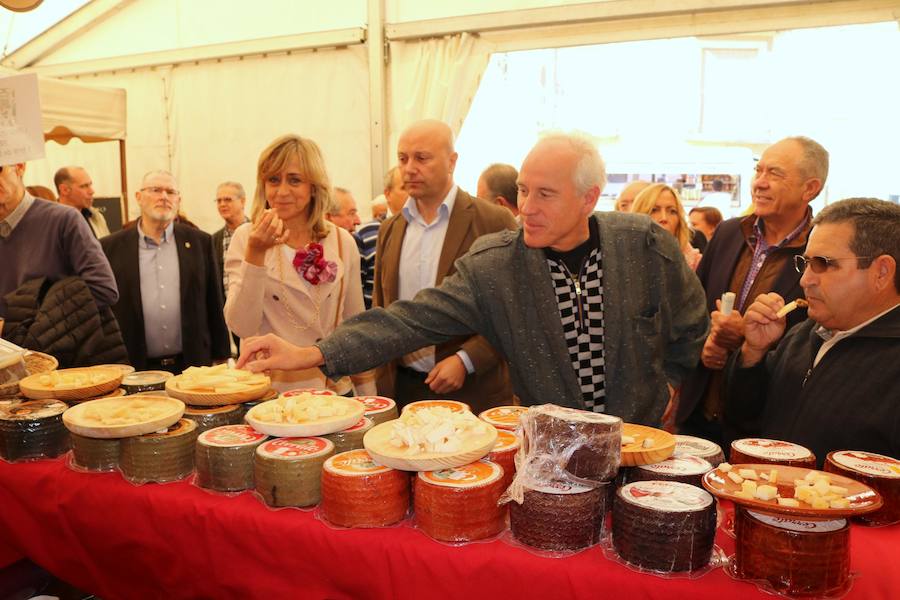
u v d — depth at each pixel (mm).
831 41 5750
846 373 1506
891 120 5688
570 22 4262
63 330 2148
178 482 1436
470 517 1144
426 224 2516
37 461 1575
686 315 1777
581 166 1532
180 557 1355
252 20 5258
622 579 1045
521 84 5590
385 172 4898
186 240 3369
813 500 1010
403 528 1210
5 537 1597
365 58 4887
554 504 1105
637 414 1649
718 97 5953
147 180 3246
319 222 2285
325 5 4996
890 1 3715
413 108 4676
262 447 1351
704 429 2340
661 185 3209
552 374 1660
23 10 2658
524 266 1707
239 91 5344
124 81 5738
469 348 2139
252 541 1269
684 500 1090
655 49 5895
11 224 2350
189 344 3324
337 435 1427
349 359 1632
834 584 1000
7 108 2100
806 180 2273
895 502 1188
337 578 1204
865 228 1459
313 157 2213
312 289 2236
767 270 2367
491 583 1106
